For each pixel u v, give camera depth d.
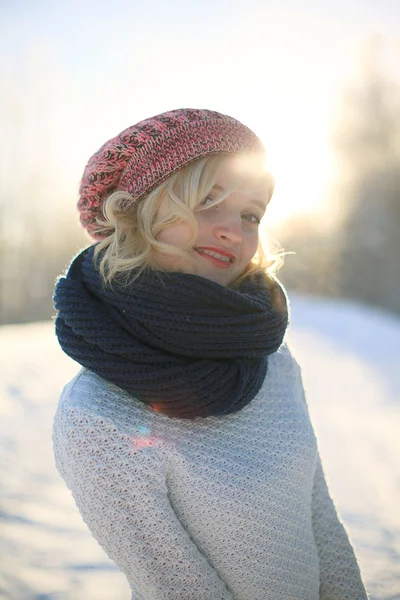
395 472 4.10
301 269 29.27
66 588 2.51
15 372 6.80
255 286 1.37
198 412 1.15
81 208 1.38
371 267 29.25
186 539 1.12
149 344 1.16
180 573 1.10
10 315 26.44
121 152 1.24
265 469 1.27
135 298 1.15
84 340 1.15
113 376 1.11
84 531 3.12
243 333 1.19
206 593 1.11
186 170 1.22
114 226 1.25
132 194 1.23
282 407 1.40
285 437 1.35
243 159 1.25
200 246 1.23
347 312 17.00
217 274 1.26
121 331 1.15
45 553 2.85
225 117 1.26
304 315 15.57
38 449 4.35
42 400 5.73
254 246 1.32
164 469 1.15
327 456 4.46
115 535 1.09
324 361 9.31
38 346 8.84
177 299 1.16
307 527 1.34
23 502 3.45
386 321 16.55
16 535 3.03
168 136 1.21
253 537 1.21
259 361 1.32
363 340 12.11
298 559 1.29
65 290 1.20
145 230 1.20
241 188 1.27
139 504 1.09
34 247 26.83
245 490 1.22
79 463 1.09
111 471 1.09
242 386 1.20
